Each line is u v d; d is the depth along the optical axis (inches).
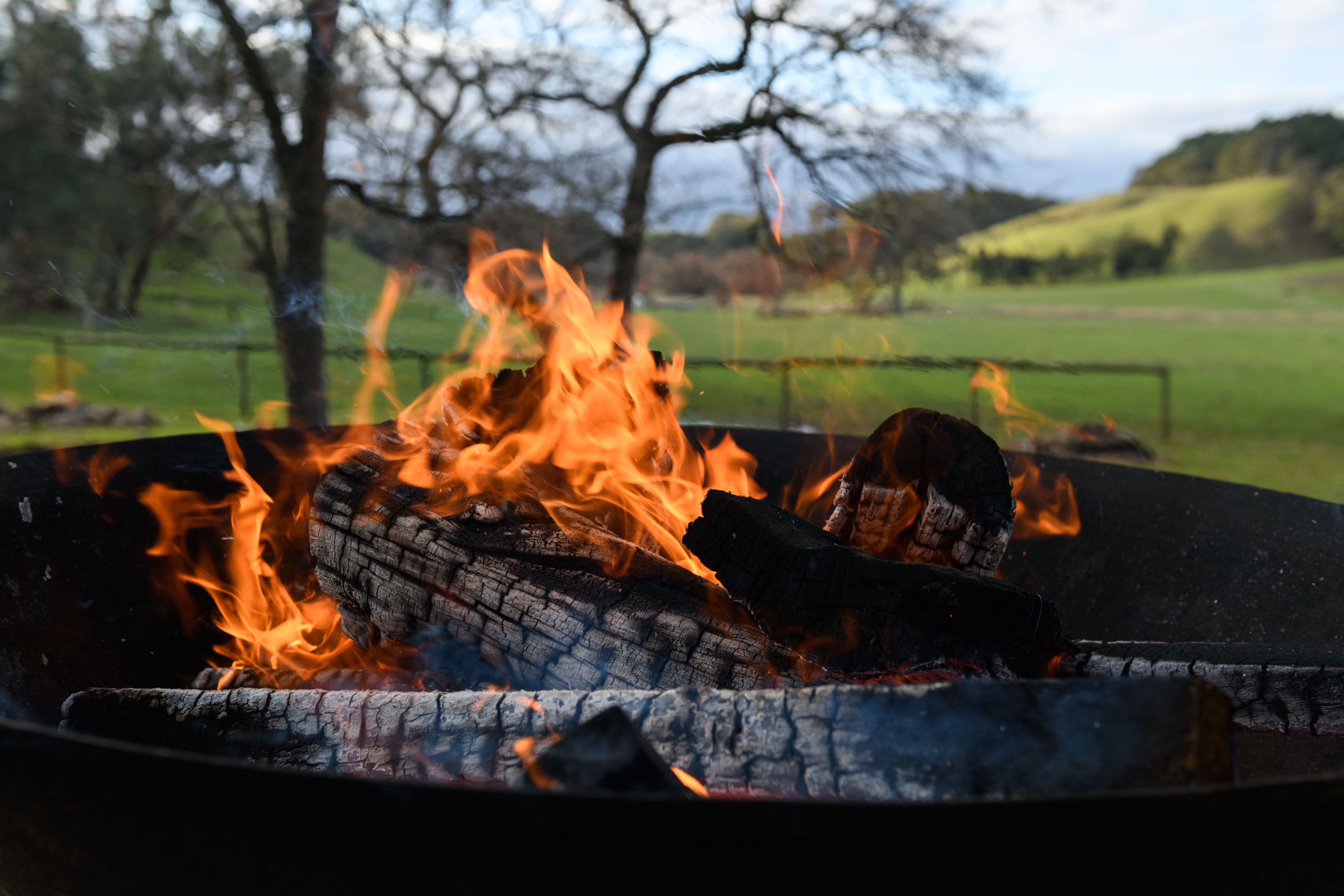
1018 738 38.3
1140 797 30.0
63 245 511.5
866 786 40.1
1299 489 285.3
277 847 33.3
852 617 50.8
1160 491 87.7
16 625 67.2
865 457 71.0
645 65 255.8
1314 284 2023.9
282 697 53.4
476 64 254.4
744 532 57.2
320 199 236.2
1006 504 67.5
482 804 30.3
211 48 282.0
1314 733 51.7
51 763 33.8
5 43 423.8
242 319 411.5
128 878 36.1
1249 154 3821.4
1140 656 54.4
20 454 74.9
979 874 31.5
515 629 58.5
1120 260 2714.1
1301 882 35.0
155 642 78.2
